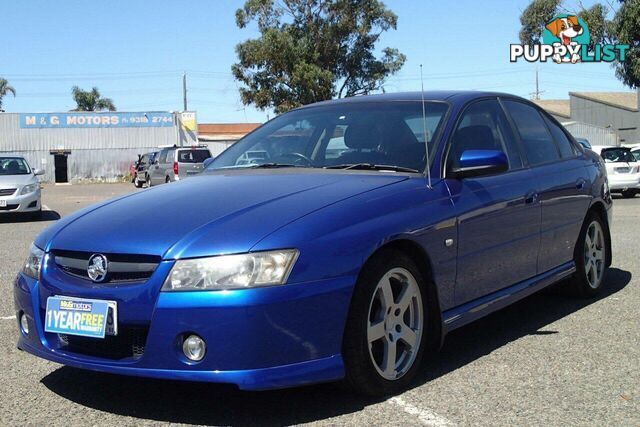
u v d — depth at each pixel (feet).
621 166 64.95
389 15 146.51
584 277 18.95
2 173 51.72
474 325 16.98
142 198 13.32
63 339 11.93
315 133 15.84
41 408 11.92
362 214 11.72
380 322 11.87
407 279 12.40
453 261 13.32
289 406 11.71
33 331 12.13
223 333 10.28
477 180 14.48
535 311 18.22
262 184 13.19
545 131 18.45
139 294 10.70
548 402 11.76
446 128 14.53
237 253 10.52
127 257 11.10
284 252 10.61
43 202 75.20
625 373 13.21
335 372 11.00
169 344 10.50
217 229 11.00
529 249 15.99
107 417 11.48
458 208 13.47
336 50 145.69
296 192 12.39
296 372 10.61
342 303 11.03
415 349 12.57
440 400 11.88
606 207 20.10
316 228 11.04
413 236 12.29
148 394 12.50
